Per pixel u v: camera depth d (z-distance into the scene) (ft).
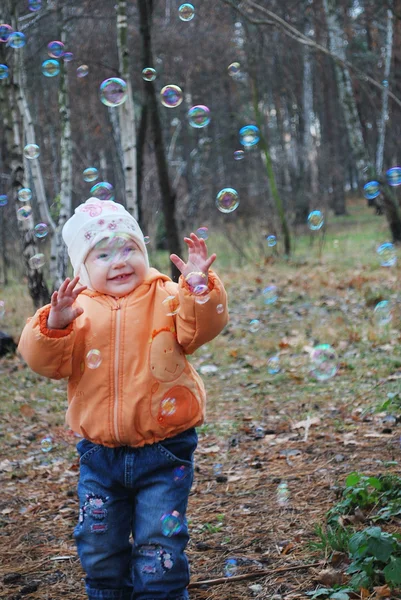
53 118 60.18
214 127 78.84
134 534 7.82
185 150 77.41
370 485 11.67
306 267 43.32
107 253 8.10
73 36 47.42
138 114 60.03
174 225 31.89
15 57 31.12
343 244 53.21
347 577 8.96
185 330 7.84
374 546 8.75
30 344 7.77
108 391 7.84
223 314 7.88
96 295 8.26
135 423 7.77
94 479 7.98
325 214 68.59
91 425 7.87
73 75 50.34
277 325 28.48
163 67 59.67
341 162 95.81
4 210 49.42
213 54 57.72
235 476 13.48
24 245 28.35
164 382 7.85
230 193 10.93
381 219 72.23
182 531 7.70
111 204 8.46
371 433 14.93
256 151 80.59
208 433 16.56
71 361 8.02
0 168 49.52
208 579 9.46
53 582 9.91
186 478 7.92
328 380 20.04
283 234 51.67
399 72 66.13
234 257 50.42
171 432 7.86
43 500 13.35
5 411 19.95
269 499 12.08
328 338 24.93
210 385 21.44
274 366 21.36
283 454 14.37
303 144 84.43
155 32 51.93
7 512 12.81
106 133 62.23
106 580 7.90
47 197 59.21
